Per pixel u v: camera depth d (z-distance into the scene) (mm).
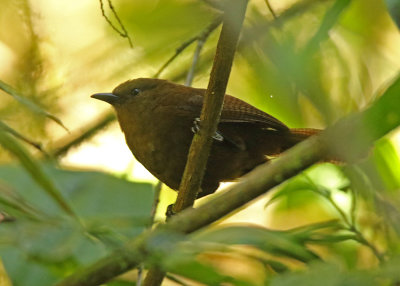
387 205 5652
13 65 11203
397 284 3496
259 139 9305
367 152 5355
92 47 11875
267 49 5270
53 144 11031
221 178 9570
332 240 5535
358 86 6230
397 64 8359
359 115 4520
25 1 10703
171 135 9344
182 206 7273
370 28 8430
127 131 9812
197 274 4703
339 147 4531
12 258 7262
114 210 7859
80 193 7871
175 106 9375
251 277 4898
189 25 6754
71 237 4516
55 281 7152
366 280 3131
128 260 4918
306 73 4984
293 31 6684
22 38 11016
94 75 11719
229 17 4551
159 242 3912
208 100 6812
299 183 7137
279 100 5512
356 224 6734
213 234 3855
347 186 6941
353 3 8383
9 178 7801
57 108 11625
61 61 11680
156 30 7133
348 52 8203
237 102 9039
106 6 10320
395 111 4414
